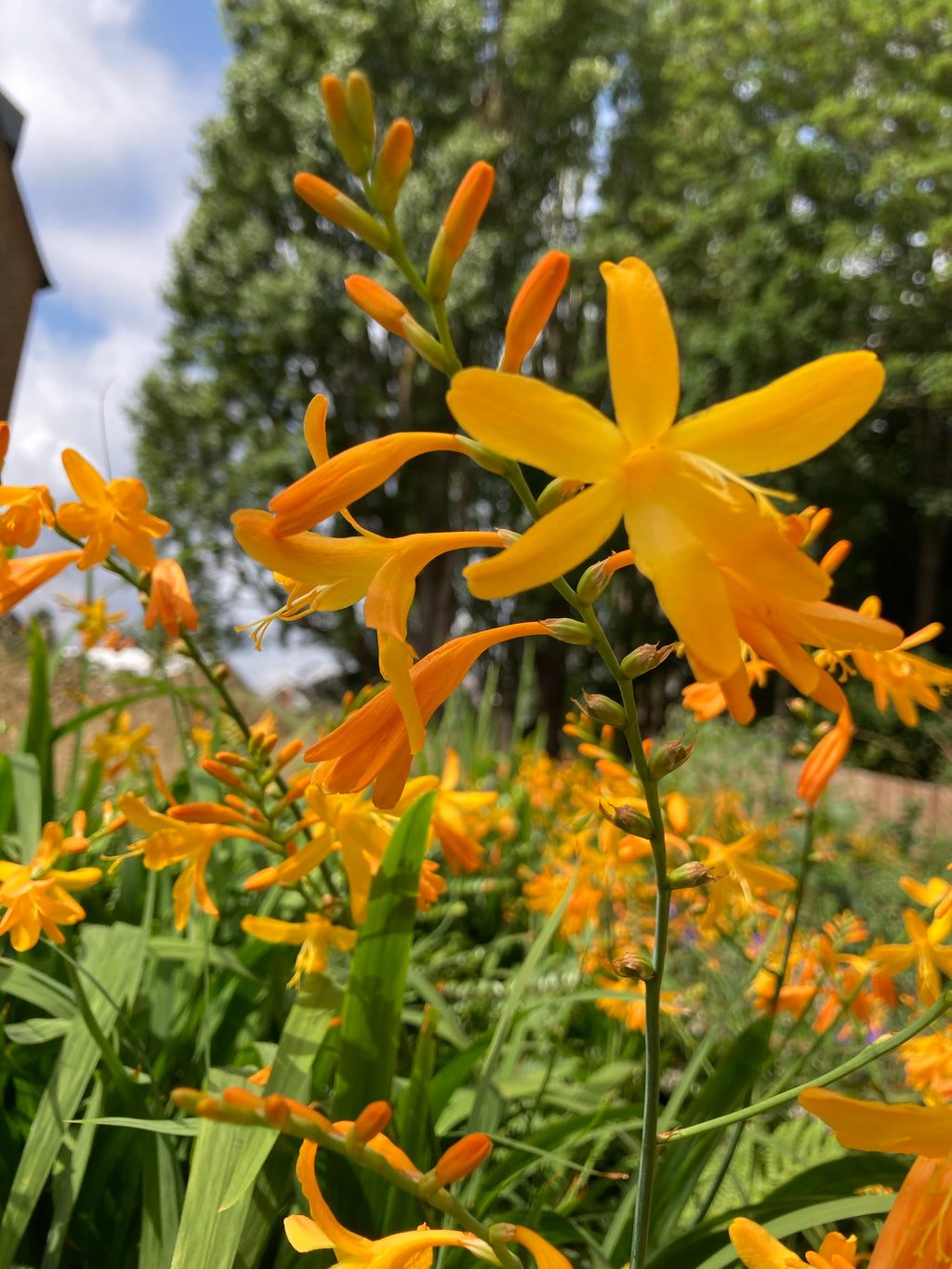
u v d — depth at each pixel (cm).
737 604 14
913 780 162
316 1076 26
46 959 33
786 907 27
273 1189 21
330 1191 22
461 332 360
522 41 371
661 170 395
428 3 353
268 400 378
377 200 15
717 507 13
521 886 60
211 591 221
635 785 30
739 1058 24
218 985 33
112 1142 25
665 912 16
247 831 26
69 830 41
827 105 296
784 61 328
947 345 303
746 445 14
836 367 13
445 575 330
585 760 80
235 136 366
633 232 388
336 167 356
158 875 39
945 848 109
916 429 345
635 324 14
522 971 27
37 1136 23
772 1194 23
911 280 312
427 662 16
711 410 14
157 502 362
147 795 49
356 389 348
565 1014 39
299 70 356
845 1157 23
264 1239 20
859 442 328
